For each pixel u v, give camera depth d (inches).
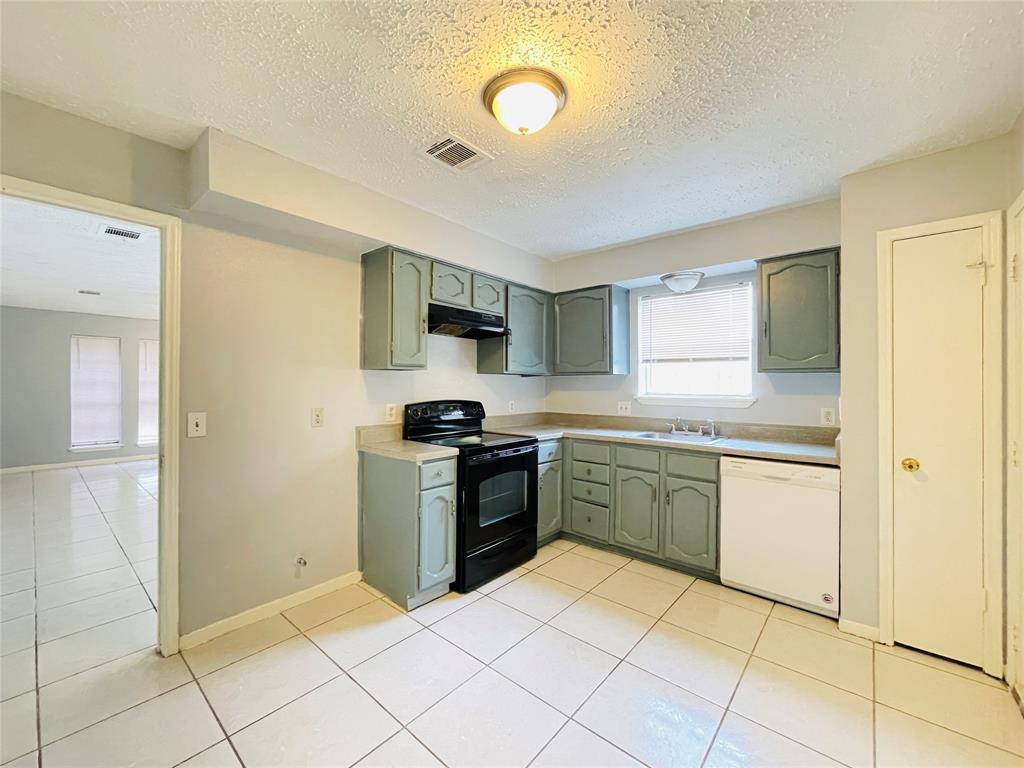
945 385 78.7
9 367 241.0
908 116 68.7
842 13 49.1
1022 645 67.9
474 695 70.8
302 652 81.9
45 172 68.0
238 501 90.4
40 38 53.6
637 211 108.0
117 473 240.1
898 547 83.4
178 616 82.3
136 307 245.6
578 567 119.6
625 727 64.3
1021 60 56.2
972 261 76.2
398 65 58.1
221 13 49.6
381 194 98.9
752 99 64.6
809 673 76.0
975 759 58.8
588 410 161.6
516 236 126.8
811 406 117.0
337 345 106.9
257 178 79.4
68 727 63.8
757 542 101.3
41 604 100.1
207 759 58.8
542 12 49.3
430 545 99.6
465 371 141.7
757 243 111.1
